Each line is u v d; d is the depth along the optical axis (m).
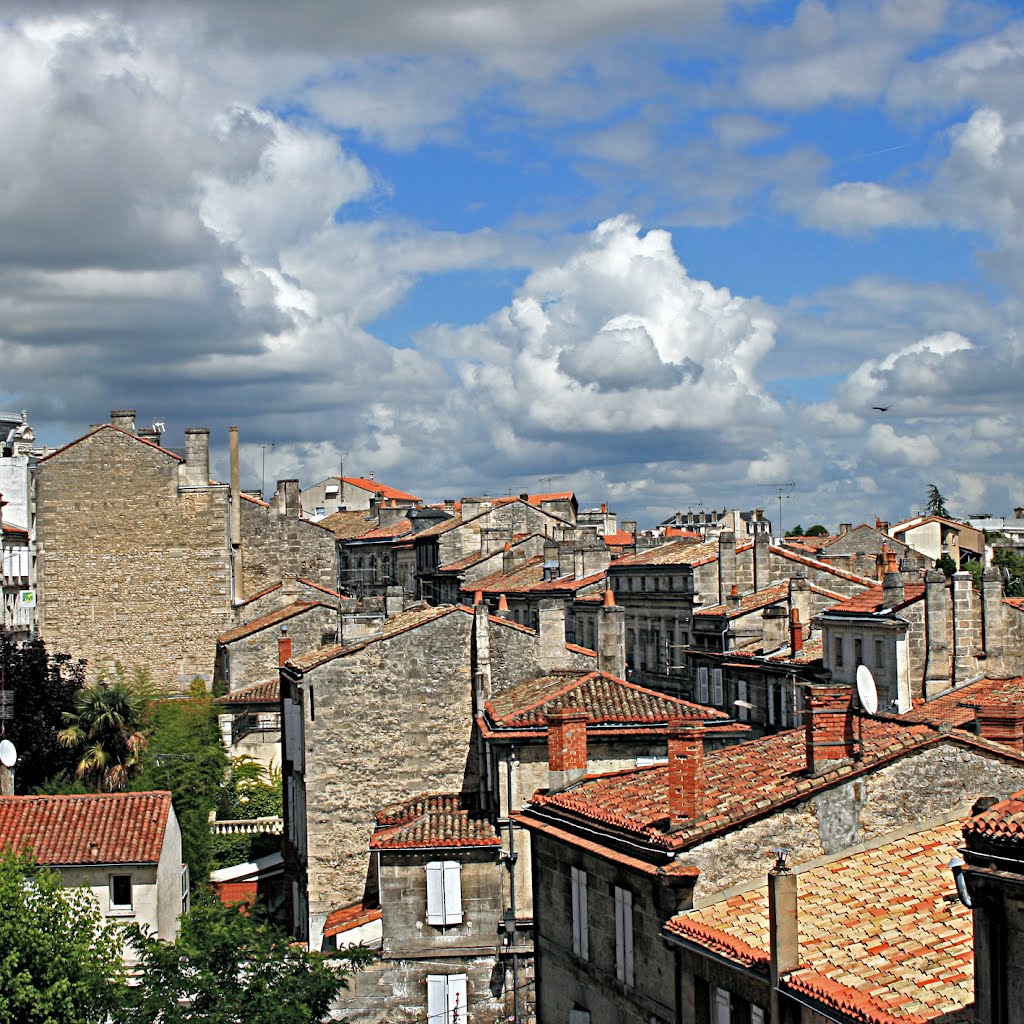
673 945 32.03
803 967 28.45
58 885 48.72
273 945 44.88
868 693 42.66
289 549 110.06
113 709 78.50
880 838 34.03
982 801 26.14
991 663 68.19
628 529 172.88
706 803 34.91
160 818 58.41
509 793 48.72
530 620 113.00
